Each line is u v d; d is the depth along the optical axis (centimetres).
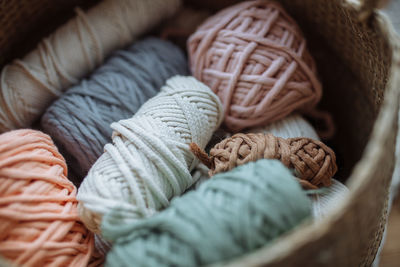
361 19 48
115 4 68
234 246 37
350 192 35
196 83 59
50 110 60
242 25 61
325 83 75
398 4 79
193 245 37
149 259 38
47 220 46
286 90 60
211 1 79
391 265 82
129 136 50
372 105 59
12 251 43
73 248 47
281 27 62
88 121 57
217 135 65
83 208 47
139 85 62
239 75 59
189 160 54
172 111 54
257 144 51
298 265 33
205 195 41
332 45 67
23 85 62
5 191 44
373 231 47
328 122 71
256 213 38
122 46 71
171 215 40
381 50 49
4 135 48
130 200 47
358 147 67
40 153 49
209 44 62
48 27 75
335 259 37
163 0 72
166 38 79
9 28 67
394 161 47
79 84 64
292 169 50
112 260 41
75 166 61
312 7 64
